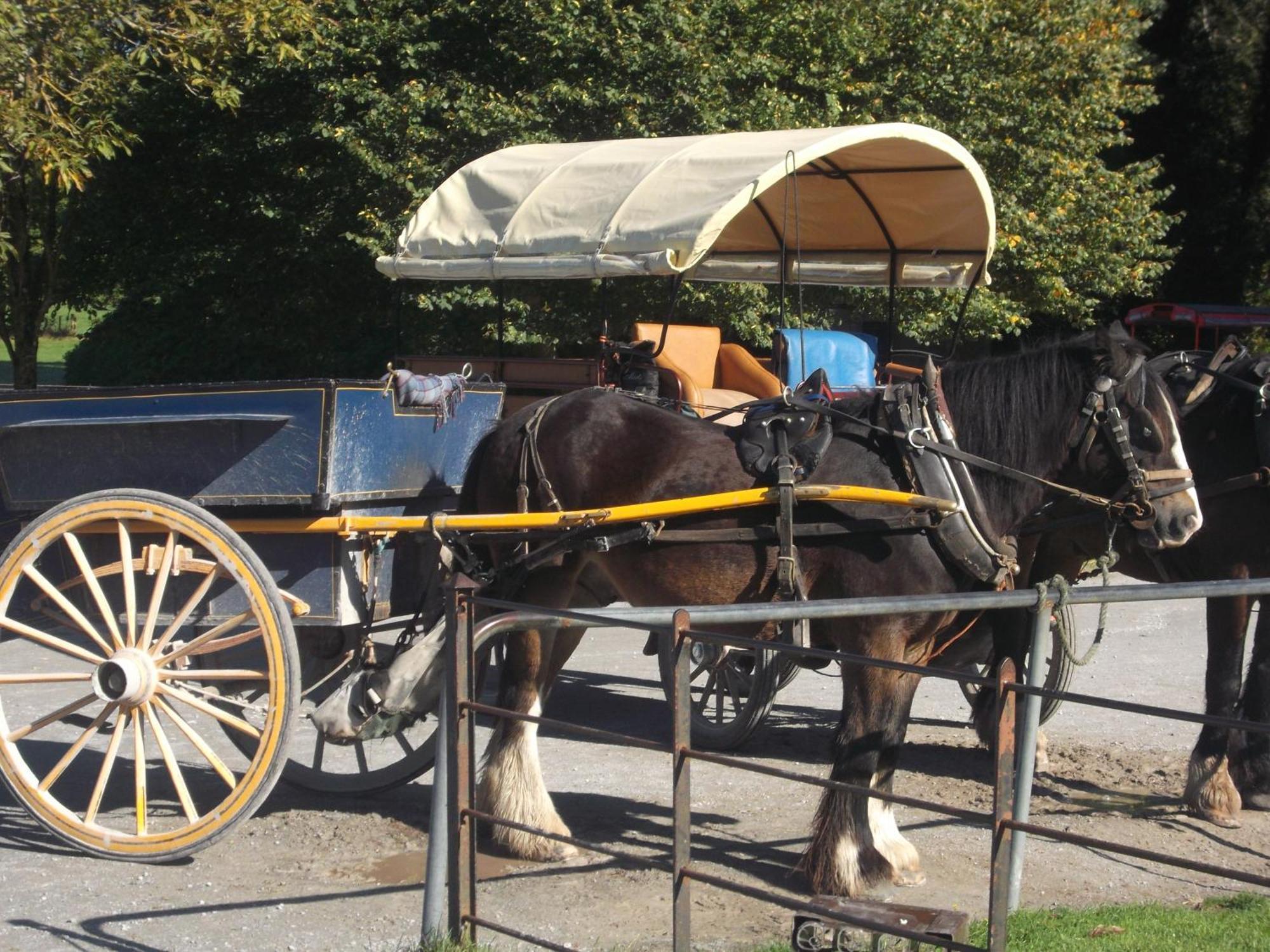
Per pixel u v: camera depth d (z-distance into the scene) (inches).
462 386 226.8
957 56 571.2
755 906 178.1
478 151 506.0
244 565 186.4
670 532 190.7
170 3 446.3
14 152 409.4
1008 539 193.9
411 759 221.5
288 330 614.2
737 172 229.1
